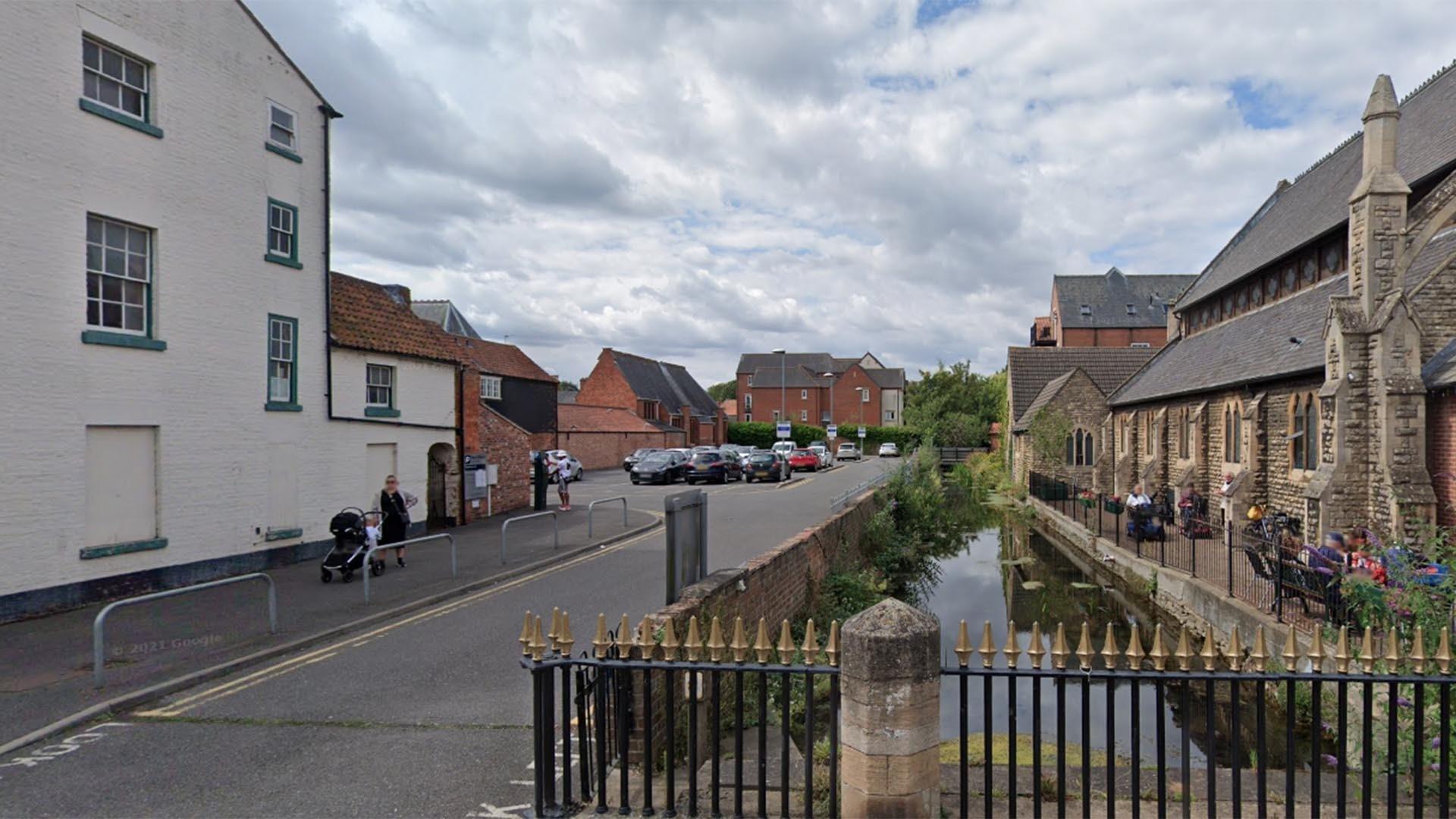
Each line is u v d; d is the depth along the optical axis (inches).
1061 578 828.6
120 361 478.0
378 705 291.9
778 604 465.1
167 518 506.3
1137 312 2642.7
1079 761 300.7
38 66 433.1
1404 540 489.1
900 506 1111.0
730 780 217.9
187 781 225.3
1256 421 803.4
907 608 170.6
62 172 445.7
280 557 599.5
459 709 287.0
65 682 311.1
